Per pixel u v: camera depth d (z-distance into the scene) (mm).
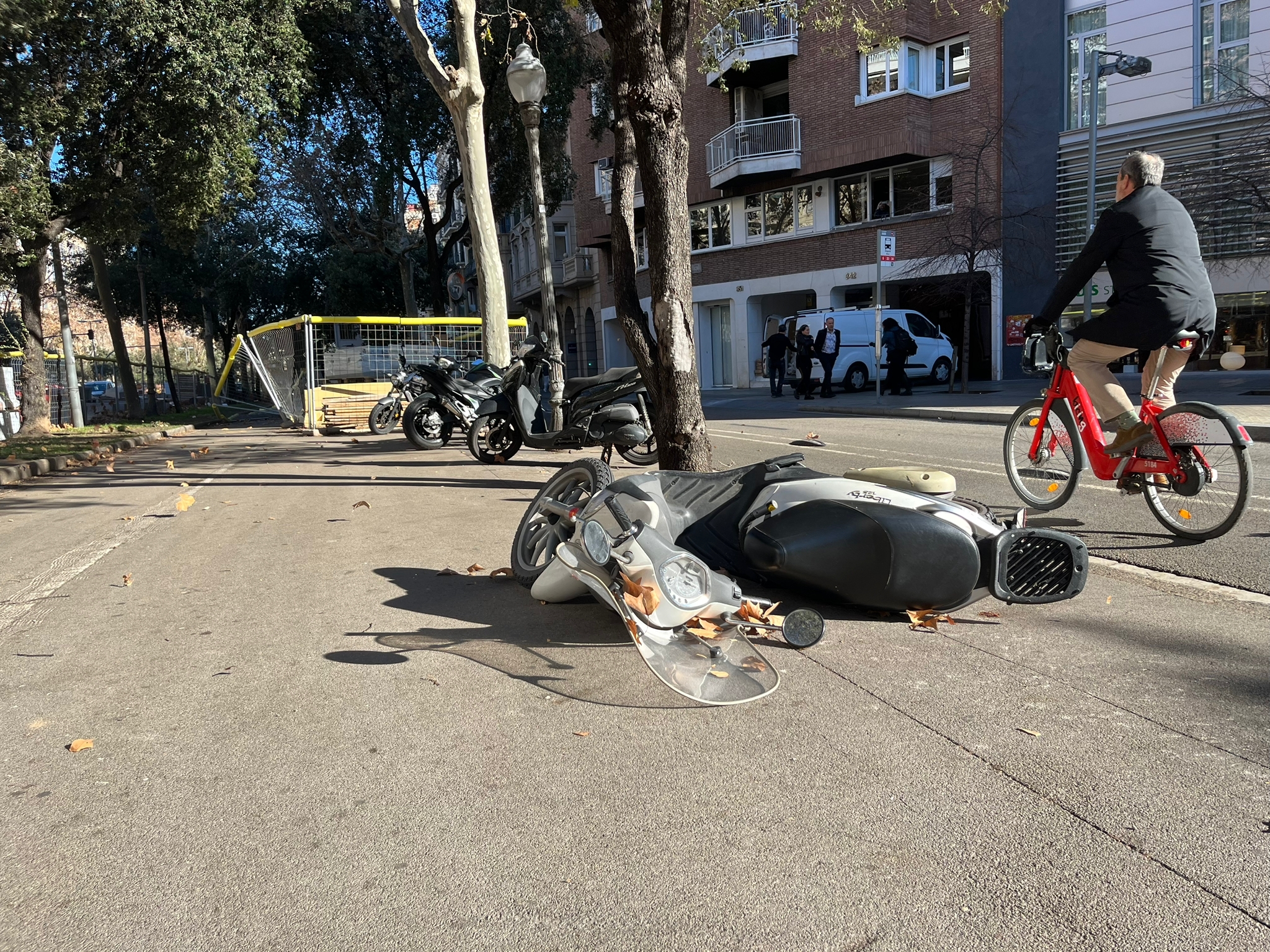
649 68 5758
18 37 12188
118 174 18312
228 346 49250
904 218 25031
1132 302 4883
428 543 6004
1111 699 3102
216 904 2098
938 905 2014
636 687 3338
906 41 23938
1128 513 5969
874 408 15883
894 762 2689
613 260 6371
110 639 4148
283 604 4629
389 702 3277
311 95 22969
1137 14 20531
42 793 2658
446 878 2176
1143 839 2250
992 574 3707
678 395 6055
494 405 10352
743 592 4266
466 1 13852
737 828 2355
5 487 10297
